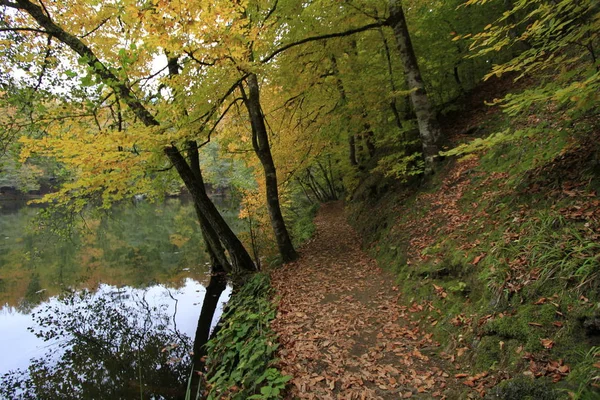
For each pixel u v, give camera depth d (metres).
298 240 13.52
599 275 2.61
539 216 3.66
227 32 4.94
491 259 3.80
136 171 7.27
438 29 9.55
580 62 5.15
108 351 7.03
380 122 9.77
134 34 4.80
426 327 4.12
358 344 4.12
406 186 8.97
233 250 9.25
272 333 4.65
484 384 2.81
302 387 3.40
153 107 6.74
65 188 6.77
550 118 5.00
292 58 8.23
